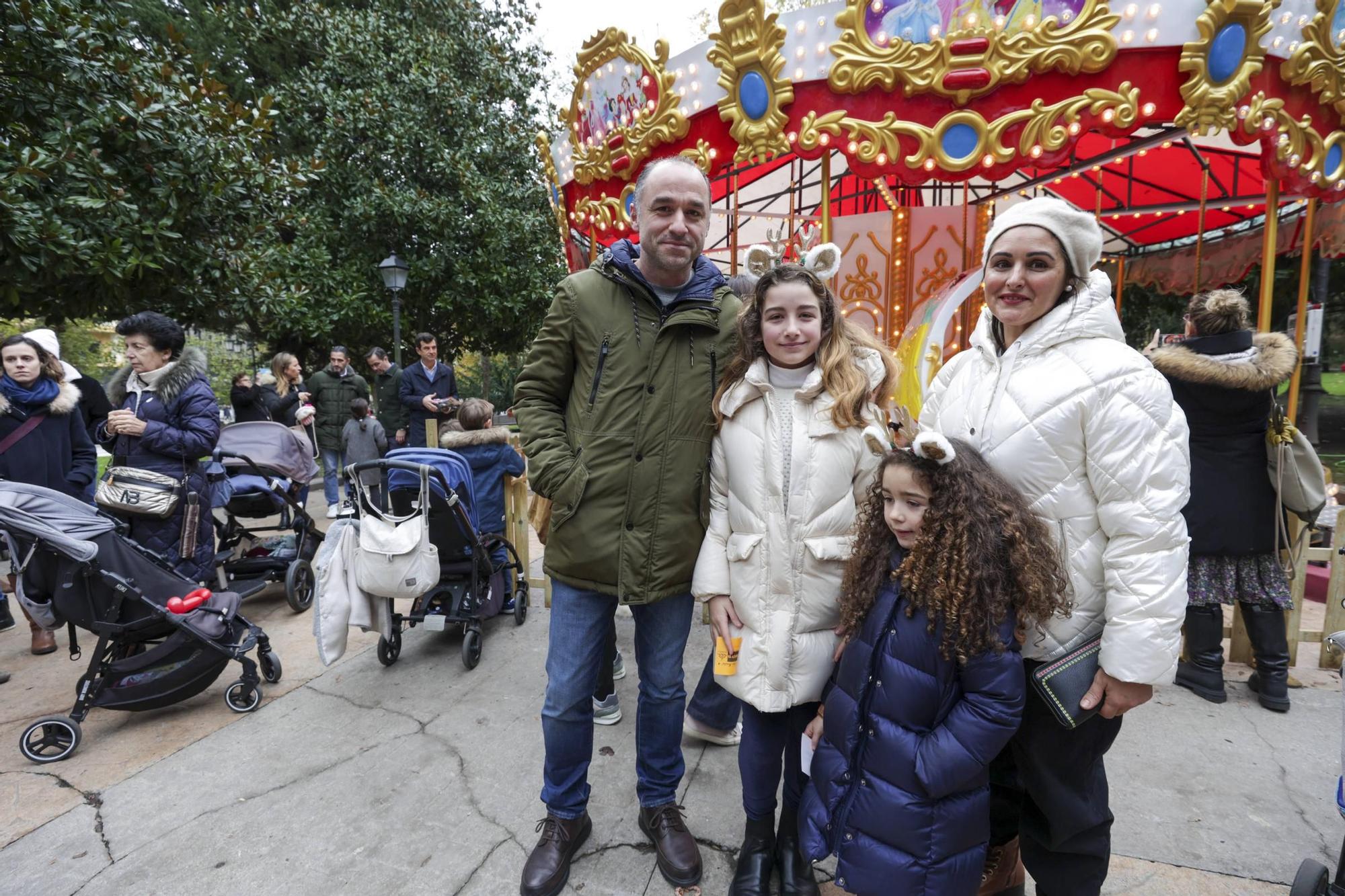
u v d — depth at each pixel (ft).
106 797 7.41
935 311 13.94
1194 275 26.23
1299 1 9.12
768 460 5.44
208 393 10.87
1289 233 21.76
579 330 5.86
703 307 5.80
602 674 8.77
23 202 13.37
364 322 33.53
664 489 5.71
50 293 17.01
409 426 25.85
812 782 5.09
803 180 22.76
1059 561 4.44
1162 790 7.18
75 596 8.61
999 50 9.25
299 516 14.20
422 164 36.22
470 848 6.55
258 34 34.55
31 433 11.44
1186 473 4.21
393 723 8.95
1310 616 12.35
